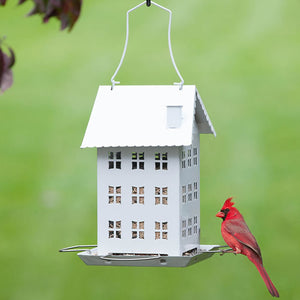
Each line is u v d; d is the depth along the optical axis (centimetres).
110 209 666
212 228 1238
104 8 1792
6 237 1291
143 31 1719
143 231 661
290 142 1423
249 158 1400
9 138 1514
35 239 1288
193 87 685
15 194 1377
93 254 672
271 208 1298
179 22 1716
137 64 1628
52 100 1587
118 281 1182
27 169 1435
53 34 1733
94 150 1430
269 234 1253
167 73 1606
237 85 1562
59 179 1409
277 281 1167
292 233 1250
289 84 1554
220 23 1722
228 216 730
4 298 1194
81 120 1536
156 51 1666
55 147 1486
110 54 1672
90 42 1703
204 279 1172
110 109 680
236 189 1338
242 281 1164
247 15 1717
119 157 670
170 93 682
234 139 1452
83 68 1631
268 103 1521
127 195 663
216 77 1584
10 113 1562
